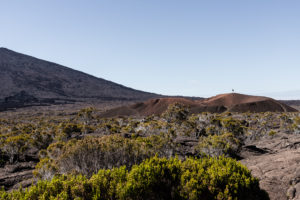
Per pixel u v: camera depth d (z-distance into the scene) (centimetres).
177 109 2752
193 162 485
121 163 668
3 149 1237
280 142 1278
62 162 674
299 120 1912
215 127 1908
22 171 1041
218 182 411
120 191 380
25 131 2281
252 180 435
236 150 1061
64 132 1889
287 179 552
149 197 396
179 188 409
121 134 1806
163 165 450
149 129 1934
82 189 382
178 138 1605
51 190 383
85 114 3550
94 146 658
